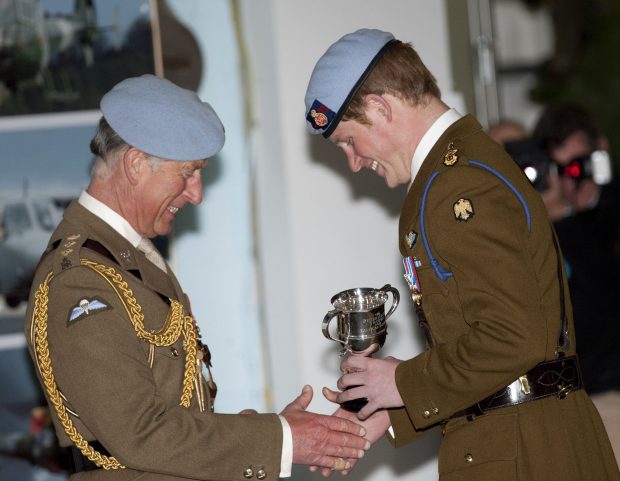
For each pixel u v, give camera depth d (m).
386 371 5.61
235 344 8.86
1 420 8.08
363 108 5.54
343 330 5.90
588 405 5.62
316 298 8.81
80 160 8.07
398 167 5.64
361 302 6.00
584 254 8.34
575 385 5.51
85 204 5.47
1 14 7.96
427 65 8.99
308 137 8.73
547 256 5.39
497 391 5.34
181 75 8.64
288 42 8.62
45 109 8.04
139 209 5.45
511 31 19.70
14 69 7.99
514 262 5.12
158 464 5.12
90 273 5.21
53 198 8.05
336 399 6.01
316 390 8.81
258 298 8.85
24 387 8.08
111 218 5.43
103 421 5.05
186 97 5.50
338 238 8.84
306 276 8.78
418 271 5.46
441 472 5.51
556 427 5.37
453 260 5.22
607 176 8.47
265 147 8.80
